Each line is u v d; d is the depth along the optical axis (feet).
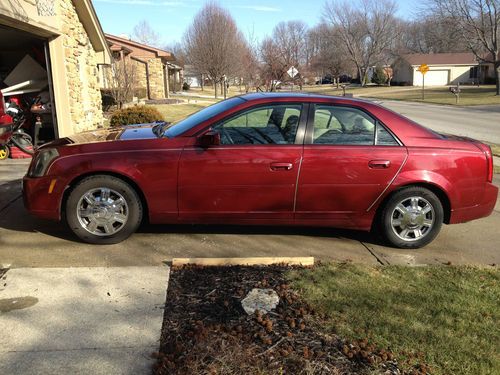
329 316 10.87
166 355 9.32
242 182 14.96
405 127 15.76
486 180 16.11
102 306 11.24
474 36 140.15
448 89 185.06
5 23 25.44
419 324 10.67
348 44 263.90
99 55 47.39
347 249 15.83
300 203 15.35
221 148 14.85
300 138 15.21
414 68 232.32
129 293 11.90
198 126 15.14
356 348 9.67
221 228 17.24
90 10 39.73
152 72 107.34
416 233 15.99
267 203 15.25
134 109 44.73
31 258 14.03
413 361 9.37
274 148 14.98
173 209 15.10
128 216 15.16
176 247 15.30
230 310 11.06
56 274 12.92
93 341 9.82
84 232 15.11
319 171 15.08
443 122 67.67
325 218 15.70
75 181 14.94
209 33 110.01
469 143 16.20
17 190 21.86
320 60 243.81
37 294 11.76
